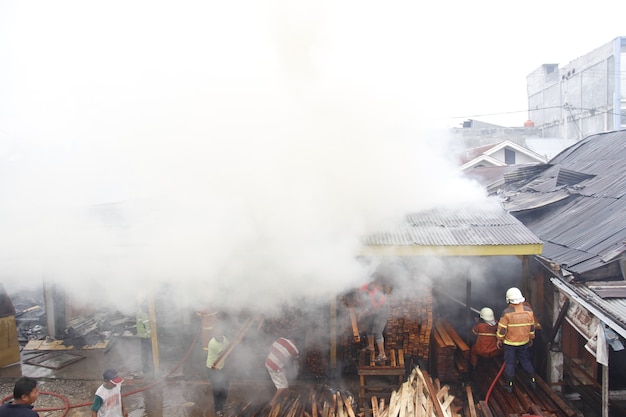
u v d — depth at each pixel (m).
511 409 5.79
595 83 21.92
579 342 6.18
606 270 5.72
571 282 5.75
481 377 6.63
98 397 5.30
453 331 7.07
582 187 8.80
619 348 5.00
